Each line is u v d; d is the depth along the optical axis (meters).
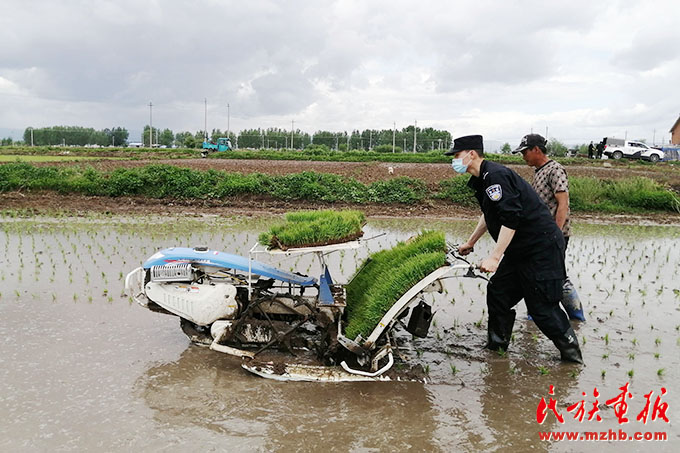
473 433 3.86
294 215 5.53
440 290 4.79
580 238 12.24
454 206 17.00
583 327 6.15
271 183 17.61
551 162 5.92
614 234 12.95
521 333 6.02
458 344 5.61
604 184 18.80
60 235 11.06
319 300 4.87
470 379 4.78
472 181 5.01
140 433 3.75
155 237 11.00
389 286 4.66
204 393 4.38
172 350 5.26
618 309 6.83
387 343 4.91
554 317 4.99
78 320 6.00
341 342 4.62
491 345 5.41
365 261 6.02
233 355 5.06
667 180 21.45
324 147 58.12
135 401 4.21
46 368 4.75
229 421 3.95
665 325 6.23
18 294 6.80
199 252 5.12
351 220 5.07
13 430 3.74
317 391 4.47
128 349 5.24
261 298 5.02
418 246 5.28
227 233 11.71
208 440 3.69
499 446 3.70
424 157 36.91
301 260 9.30
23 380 4.50
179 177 17.25
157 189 17.05
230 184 17.09
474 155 4.85
